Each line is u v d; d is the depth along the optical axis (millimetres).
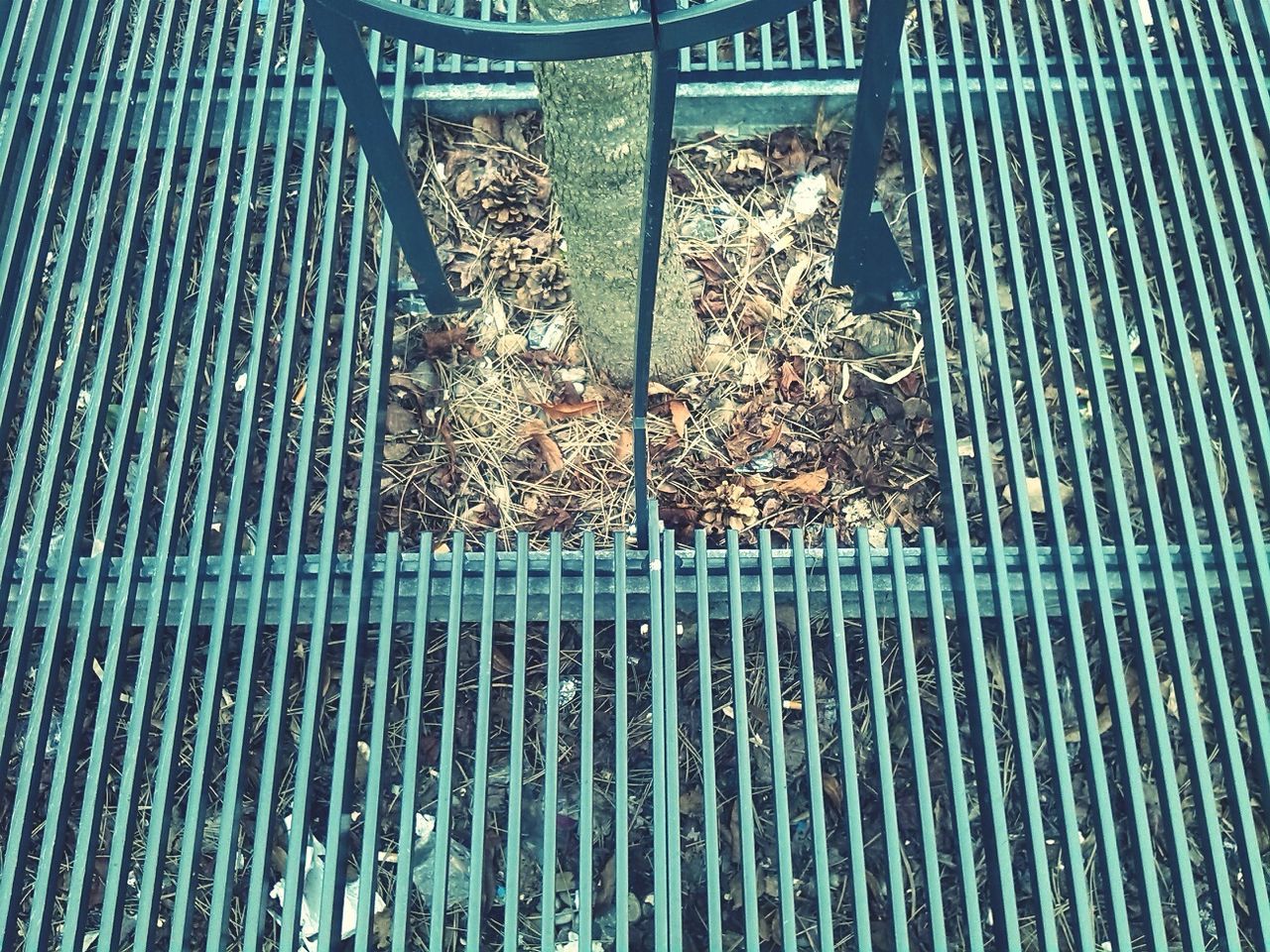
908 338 2752
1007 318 2811
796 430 2666
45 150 2633
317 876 2391
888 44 1850
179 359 2785
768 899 2373
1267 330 2412
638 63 1870
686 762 2465
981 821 2092
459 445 2660
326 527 2211
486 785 1989
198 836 1951
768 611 2139
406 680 2506
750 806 1976
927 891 1927
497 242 2859
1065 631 2516
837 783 2449
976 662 2113
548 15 1805
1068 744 2469
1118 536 2232
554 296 2816
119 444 2258
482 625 2127
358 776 2447
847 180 2244
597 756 2477
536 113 2949
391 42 2873
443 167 2922
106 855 2422
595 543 2561
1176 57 2639
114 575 2482
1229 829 2428
